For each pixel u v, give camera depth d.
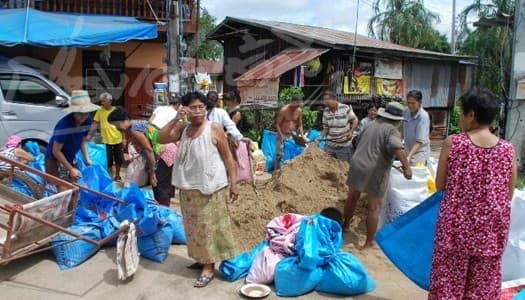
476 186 3.01
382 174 4.76
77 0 12.16
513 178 3.09
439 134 17.48
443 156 3.20
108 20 10.52
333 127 7.12
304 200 5.79
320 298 3.89
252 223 5.19
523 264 3.93
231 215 5.22
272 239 4.29
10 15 9.38
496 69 20.58
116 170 8.19
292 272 3.87
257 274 4.05
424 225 3.68
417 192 5.00
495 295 3.11
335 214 5.26
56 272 4.29
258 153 8.81
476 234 3.01
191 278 4.23
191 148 3.93
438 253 3.18
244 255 4.38
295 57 12.98
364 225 5.52
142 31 9.82
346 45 13.01
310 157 6.55
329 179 6.28
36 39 8.71
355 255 4.77
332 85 13.69
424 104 16.30
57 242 4.45
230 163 4.12
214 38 16.94
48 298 3.83
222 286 4.08
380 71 14.65
